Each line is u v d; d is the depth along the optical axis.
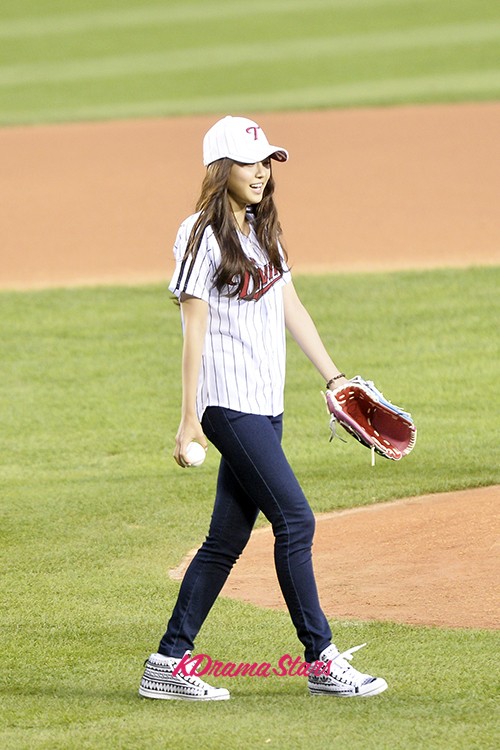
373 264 51.09
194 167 74.50
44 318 44.94
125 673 16.80
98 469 29.70
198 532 24.19
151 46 125.38
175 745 13.59
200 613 15.84
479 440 30.55
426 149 76.12
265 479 15.25
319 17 135.50
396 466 28.66
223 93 101.44
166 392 36.31
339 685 15.44
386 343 40.16
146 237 58.62
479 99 92.00
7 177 74.62
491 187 65.25
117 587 20.84
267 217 15.70
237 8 143.75
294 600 15.54
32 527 24.80
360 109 91.94
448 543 22.00
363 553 21.97
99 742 13.79
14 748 13.66
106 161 77.94
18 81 112.50
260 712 14.87
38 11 148.12
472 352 38.78
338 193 66.06
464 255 51.75
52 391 36.66
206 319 15.26
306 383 36.75
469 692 15.27
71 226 61.69
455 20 129.25
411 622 18.38
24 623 19.05
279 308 15.82
